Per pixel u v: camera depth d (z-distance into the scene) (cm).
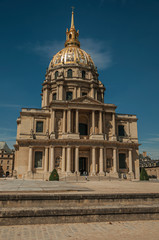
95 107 7588
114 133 7725
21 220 1388
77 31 11356
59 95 8844
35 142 7244
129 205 1619
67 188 2052
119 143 7656
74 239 1150
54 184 2723
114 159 7456
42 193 1681
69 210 1459
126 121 8219
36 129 7544
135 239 1159
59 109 7469
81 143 7131
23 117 7544
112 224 1430
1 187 2098
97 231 1286
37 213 1412
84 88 9238
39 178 6894
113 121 7825
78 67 9375
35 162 7238
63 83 8925
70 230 1296
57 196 1570
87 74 9525
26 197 1533
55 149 7169
